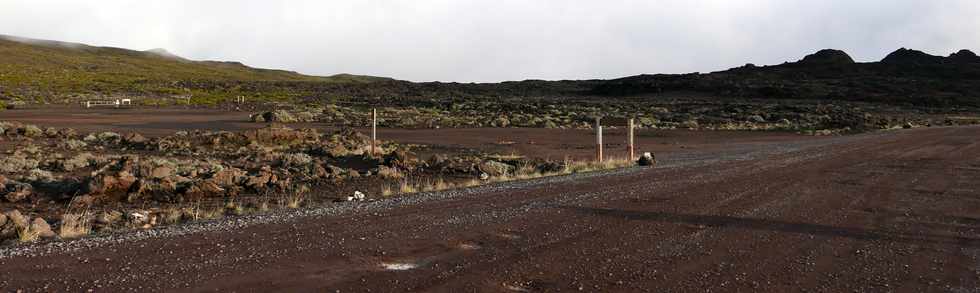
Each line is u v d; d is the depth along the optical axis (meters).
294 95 103.50
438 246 6.47
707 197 10.19
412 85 143.00
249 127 39.84
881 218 8.36
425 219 8.08
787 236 7.15
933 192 10.91
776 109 69.44
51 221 9.25
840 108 74.75
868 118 54.78
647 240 6.84
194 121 45.19
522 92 121.19
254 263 5.64
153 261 5.66
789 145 25.52
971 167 15.24
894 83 110.06
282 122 45.91
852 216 8.49
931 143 24.22
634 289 5.00
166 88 114.31
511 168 17.44
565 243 6.66
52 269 5.34
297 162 19.16
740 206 9.27
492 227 7.54
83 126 37.81
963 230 7.57
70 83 114.75
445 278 5.25
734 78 123.38
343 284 5.03
